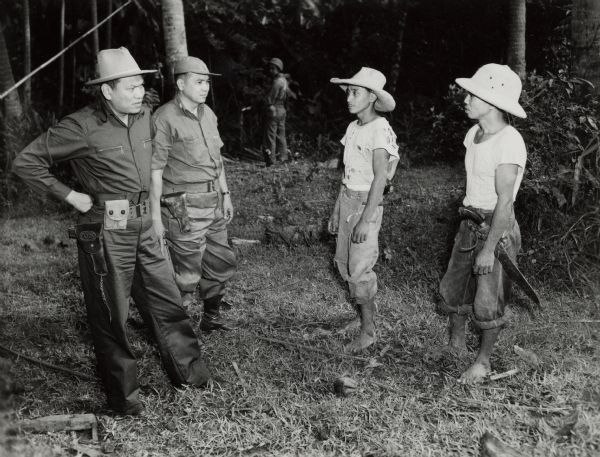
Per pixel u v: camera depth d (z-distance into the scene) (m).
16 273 6.24
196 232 4.48
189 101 4.30
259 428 3.48
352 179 4.39
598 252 5.42
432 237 6.40
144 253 3.64
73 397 3.92
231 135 14.46
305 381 4.06
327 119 15.53
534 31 13.11
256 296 5.56
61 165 9.12
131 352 3.65
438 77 16.06
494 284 3.86
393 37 16.03
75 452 3.29
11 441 3.21
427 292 5.46
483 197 3.86
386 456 3.20
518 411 3.55
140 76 3.42
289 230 7.02
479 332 4.28
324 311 5.25
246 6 15.09
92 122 3.40
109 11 12.20
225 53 14.97
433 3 15.62
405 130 13.47
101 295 3.53
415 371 4.17
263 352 4.47
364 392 3.88
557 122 5.54
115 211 3.48
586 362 4.10
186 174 4.43
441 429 3.40
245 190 9.62
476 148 3.83
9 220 8.34
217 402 3.77
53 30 13.45
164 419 3.62
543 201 5.55
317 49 16.55
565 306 4.96
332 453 3.23
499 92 3.69
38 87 13.52
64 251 7.03
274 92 12.12
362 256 4.34
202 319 4.86
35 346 4.69
